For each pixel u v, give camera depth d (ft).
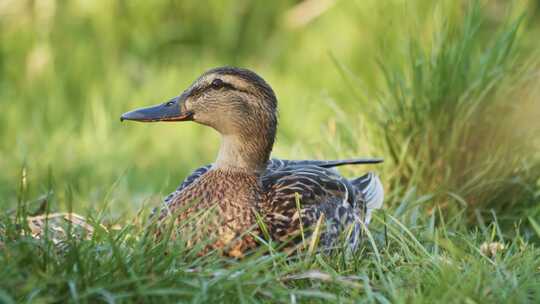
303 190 27.96
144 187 42.04
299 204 27.07
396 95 35.22
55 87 52.19
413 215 31.30
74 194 37.29
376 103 36.94
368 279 23.85
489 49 35.47
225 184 27.50
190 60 56.18
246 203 27.17
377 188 32.14
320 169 30.12
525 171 34.40
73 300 21.62
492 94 34.65
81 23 54.90
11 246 22.93
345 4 55.47
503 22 36.14
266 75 54.95
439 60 34.83
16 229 24.53
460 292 22.91
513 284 23.77
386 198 33.99
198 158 47.26
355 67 52.75
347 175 35.55
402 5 42.42
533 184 34.53
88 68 53.47
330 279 23.40
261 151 28.58
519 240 31.32
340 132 37.58
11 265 22.20
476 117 34.37
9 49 53.98
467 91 34.12
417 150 34.60
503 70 34.91
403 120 34.83
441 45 35.14
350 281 23.89
